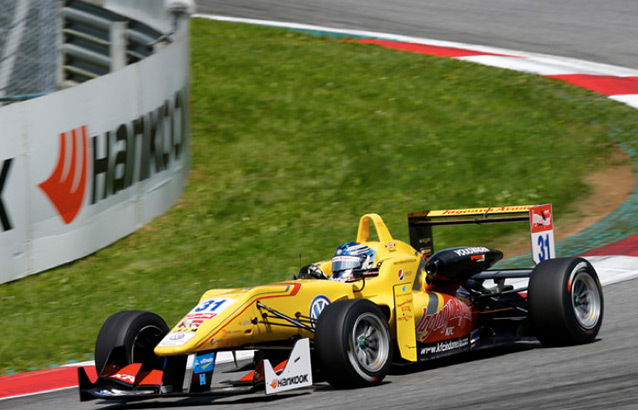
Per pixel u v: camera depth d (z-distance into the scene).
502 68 73.44
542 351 24.62
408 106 67.19
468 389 20.52
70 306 37.56
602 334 26.03
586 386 19.62
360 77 73.38
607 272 35.62
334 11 92.62
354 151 60.06
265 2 96.56
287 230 48.12
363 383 21.28
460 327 25.39
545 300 24.20
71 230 42.72
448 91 69.38
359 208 51.09
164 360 23.34
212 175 56.97
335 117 66.12
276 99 70.00
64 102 41.91
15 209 39.66
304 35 84.31
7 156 39.03
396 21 88.88
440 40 82.25
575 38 82.25
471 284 27.69
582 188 50.91
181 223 49.12
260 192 54.31
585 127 60.94
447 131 62.19
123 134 46.28
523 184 52.06
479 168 55.47
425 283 25.62
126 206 46.84
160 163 50.44
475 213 27.42
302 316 22.73
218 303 21.91
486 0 95.50
